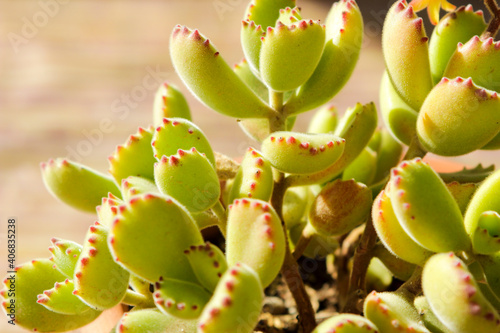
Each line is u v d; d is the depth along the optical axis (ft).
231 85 0.96
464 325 0.83
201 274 0.85
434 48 1.00
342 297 1.12
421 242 0.88
